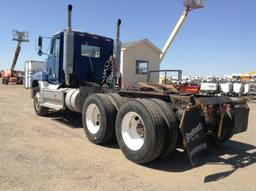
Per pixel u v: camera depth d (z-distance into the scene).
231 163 5.14
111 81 9.20
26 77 24.28
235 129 5.52
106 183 4.04
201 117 4.87
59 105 8.20
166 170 4.68
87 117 6.42
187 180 4.27
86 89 7.41
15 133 6.94
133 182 4.12
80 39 8.56
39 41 8.98
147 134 4.69
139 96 6.08
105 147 5.93
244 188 4.03
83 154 5.38
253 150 6.04
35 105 9.95
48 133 7.05
